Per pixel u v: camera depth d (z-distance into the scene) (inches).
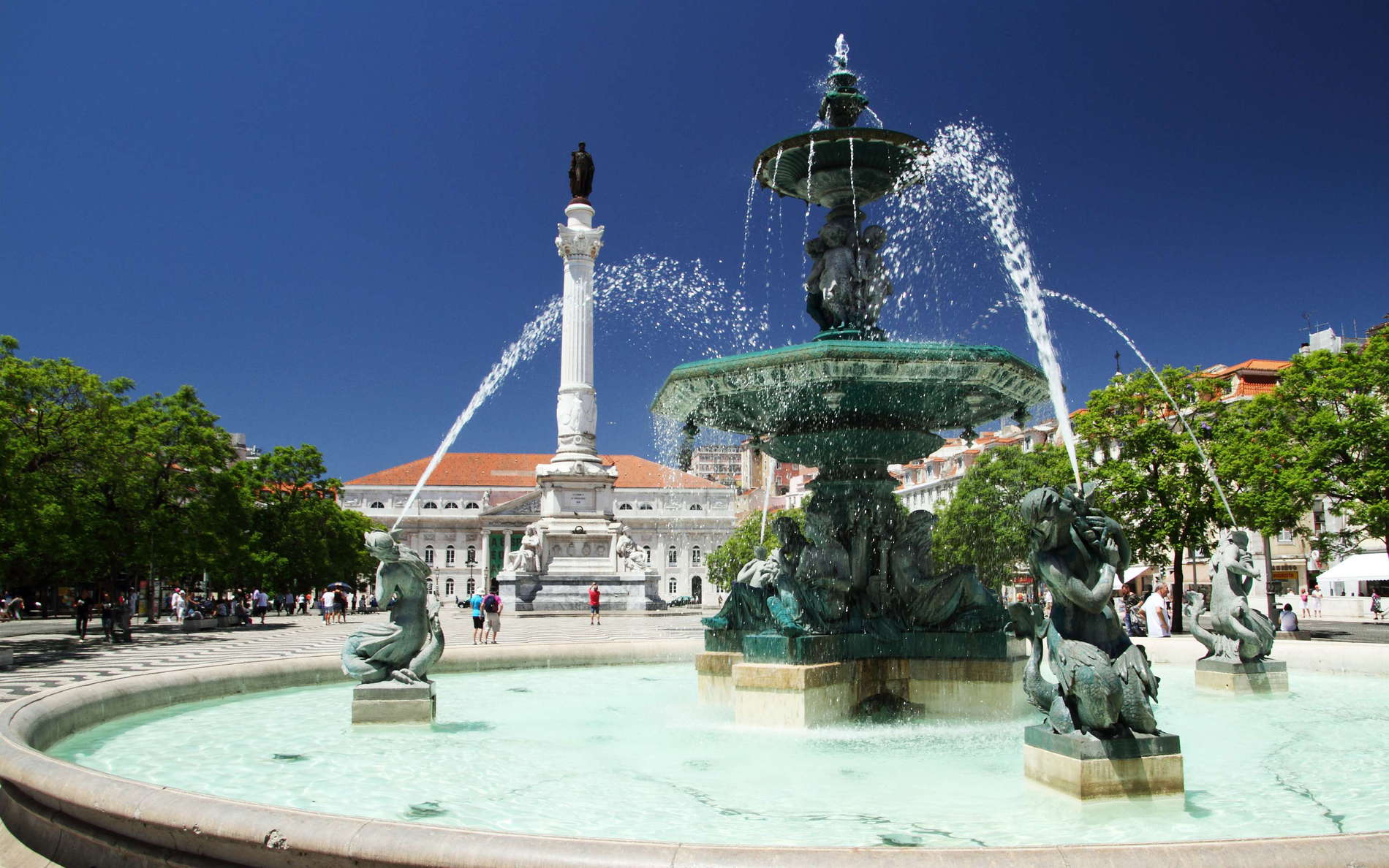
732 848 111.3
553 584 1562.5
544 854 111.8
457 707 314.5
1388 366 792.3
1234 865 109.2
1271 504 812.6
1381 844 112.7
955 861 108.2
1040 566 180.9
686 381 298.5
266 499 1636.3
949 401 298.8
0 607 1482.5
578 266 1733.5
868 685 289.1
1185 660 424.5
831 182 323.0
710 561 1946.4
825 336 318.0
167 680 308.0
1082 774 167.8
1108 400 932.0
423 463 3973.9
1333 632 899.4
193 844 129.1
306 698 336.2
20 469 745.6
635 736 254.4
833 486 312.0
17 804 166.2
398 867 115.5
